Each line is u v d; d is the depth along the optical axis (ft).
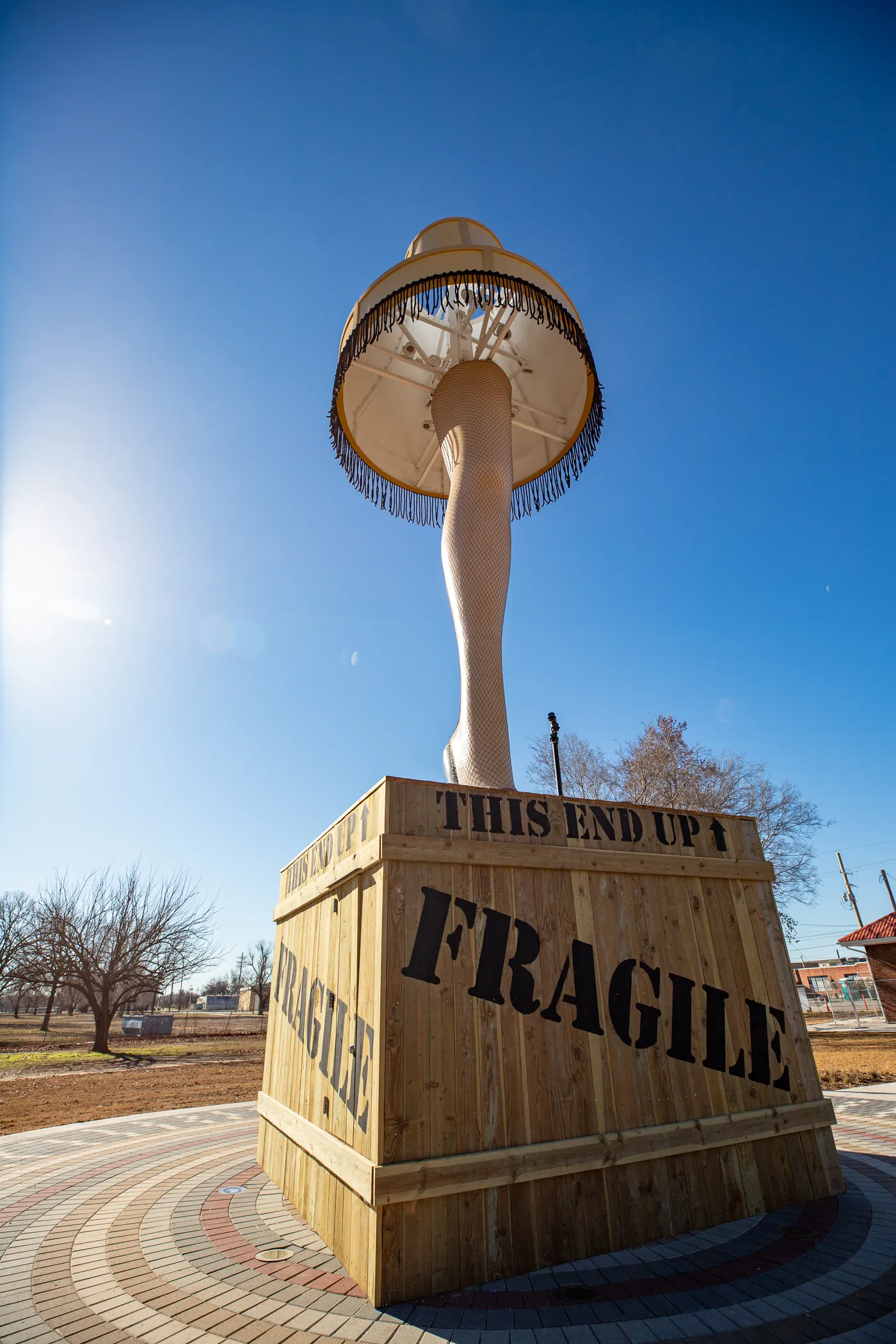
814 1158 14.83
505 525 22.67
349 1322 9.58
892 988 75.20
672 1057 13.91
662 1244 12.21
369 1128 11.09
